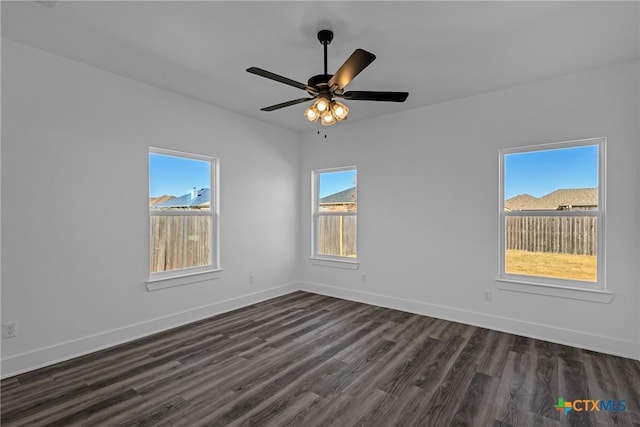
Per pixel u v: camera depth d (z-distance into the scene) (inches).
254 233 170.6
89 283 110.1
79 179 107.7
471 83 123.7
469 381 91.4
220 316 148.9
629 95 105.7
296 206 196.9
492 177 132.5
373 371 97.3
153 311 128.1
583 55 101.7
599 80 110.7
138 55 102.9
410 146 155.3
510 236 131.3
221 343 118.1
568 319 116.1
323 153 188.5
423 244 151.3
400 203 158.4
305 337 124.0
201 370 97.8
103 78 113.4
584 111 113.1
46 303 100.4
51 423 73.0
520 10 78.8
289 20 83.7
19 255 95.3
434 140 147.7
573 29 86.9
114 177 116.3
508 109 128.6
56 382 90.4
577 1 75.2
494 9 78.5
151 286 126.7
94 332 111.1
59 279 103.3
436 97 138.5
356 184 175.3
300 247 199.0
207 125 147.7
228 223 157.6
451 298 143.2
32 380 91.2
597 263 113.4
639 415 76.4
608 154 109.0
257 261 172.2
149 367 99.4
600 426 72.6
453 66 109.6
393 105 148.3
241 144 163.6
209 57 104.1
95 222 111.6
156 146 128.7
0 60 91.8
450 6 77.3
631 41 93.0
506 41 93.5
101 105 112.9
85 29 88.0
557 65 108.7
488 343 117.6
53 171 101.9
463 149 139.6
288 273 191.8
